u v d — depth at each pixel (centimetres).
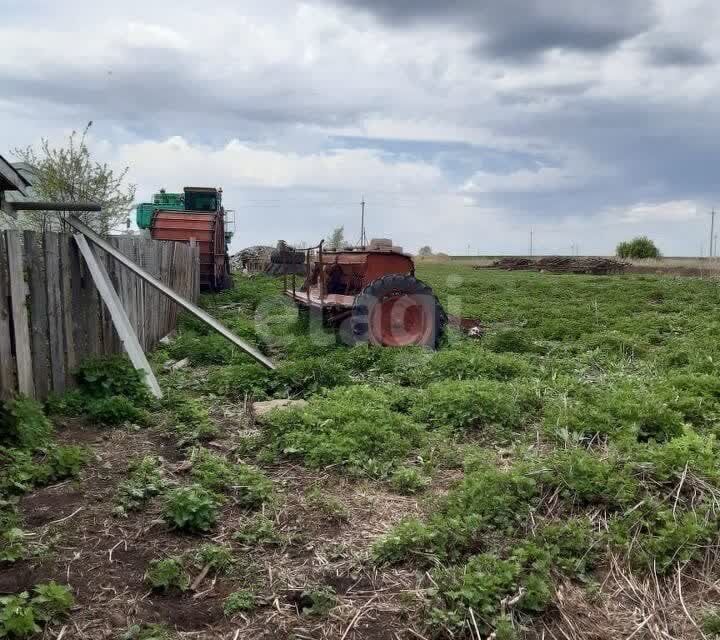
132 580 380
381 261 1124
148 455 566
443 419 665
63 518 442
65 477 511
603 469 482
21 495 475
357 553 421
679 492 465
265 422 660
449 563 406
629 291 2138
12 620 318
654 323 1345
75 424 638
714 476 476
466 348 1024
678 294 2027
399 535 421
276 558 416
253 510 479
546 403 710
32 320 626
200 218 2014
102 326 811
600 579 399
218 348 1054
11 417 537
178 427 638
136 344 792
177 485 508
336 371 851
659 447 526
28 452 526
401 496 513
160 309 1168
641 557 405
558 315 1506
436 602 364
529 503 462
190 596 373
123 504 466
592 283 2584
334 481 535
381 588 386
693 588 392
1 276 561
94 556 400
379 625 355
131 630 331
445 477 549
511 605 360
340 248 1313
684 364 949
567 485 473
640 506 451
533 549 400
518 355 1029
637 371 926
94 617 344
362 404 695
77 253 735
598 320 1427
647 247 4788
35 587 361
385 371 913
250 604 364
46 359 652
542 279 2858
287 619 357
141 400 712
